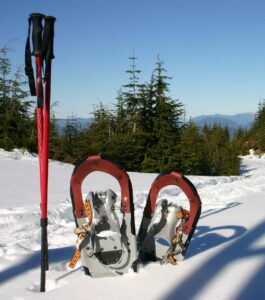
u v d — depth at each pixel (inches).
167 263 156.3
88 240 142.1
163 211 155.6
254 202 357.7
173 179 155.4
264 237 208.8
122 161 1026.1
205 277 143.2
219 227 236.8
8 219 243.9
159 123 1069.1
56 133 909.8
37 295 126.4
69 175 517.7
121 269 145.0
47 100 129.0
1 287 133.0
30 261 159.0
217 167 1434.5
